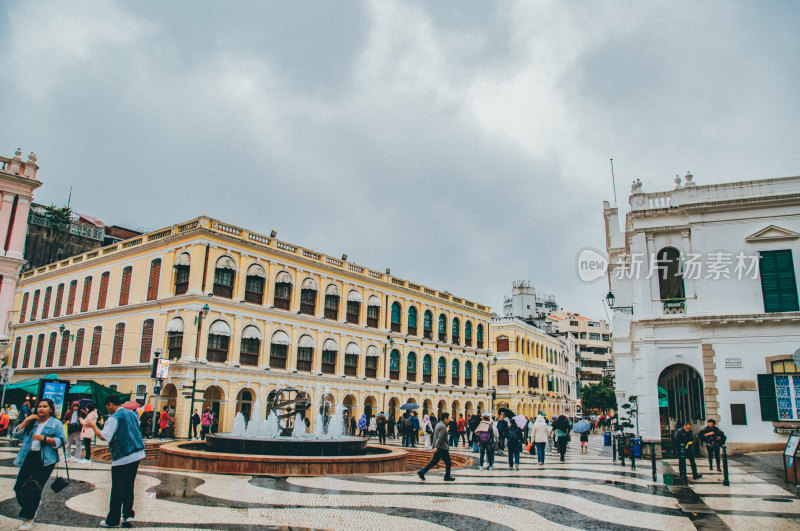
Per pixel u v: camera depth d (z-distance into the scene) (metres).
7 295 31.06
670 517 10.45
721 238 23.73
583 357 102.56
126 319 38.22
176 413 32.59
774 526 9.77
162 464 17.12
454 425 30.31
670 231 24.56
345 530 8.72
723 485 14.57
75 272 43.91
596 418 58.19
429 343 52.59
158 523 8.68
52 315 44.88
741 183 23.91
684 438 15.90
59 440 8.23
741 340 22.61
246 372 36.22
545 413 70.75
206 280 34.81
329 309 43.38
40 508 9.57
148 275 37.69
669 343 23.41
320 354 41.66
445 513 10.33
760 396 22.00
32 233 49.59
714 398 22.42
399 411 49.03
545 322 82.25
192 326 33.75
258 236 38.69
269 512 9.82
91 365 39.91
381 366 47.00
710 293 23.44
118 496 8.31
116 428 8.43
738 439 21.91
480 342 60.56
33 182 32.59
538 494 12.76
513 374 63.25
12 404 28.66
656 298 24.09
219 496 11.26
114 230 56.88
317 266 42.22
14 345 48.00
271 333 38.41
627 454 23.27
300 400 24.83
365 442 20.31
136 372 36.16
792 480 14.86
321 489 12.73
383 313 48.06
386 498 11.73
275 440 17.94
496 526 9.40
